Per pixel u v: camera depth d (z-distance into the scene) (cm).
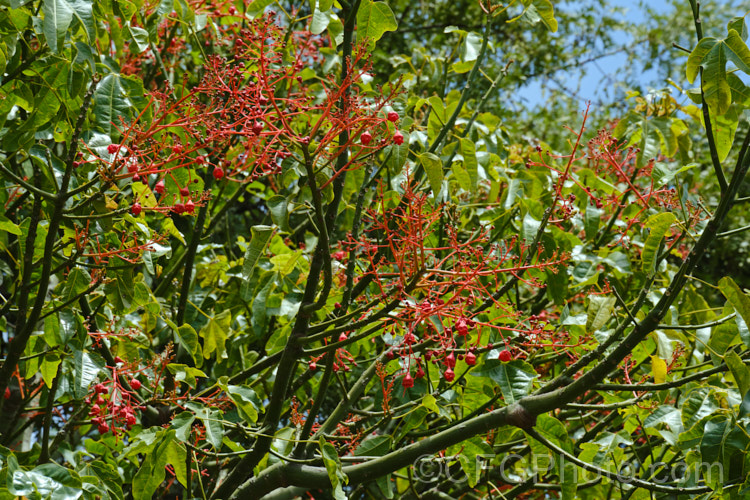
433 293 287
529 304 515
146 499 301
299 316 300
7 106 322
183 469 307
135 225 312
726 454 283
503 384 310
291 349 302
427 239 403
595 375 284
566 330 385
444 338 289
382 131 296
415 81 488
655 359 305
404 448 311
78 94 313
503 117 896
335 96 261
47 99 315
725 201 272
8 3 310
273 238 408
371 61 270
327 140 260
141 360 371
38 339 343
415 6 984
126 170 271
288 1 516
